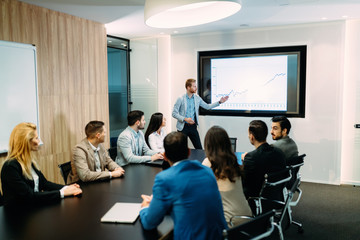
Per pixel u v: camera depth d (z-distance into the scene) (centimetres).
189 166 170
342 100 485
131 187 253
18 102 367
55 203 217
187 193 161
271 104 545
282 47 526
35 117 390
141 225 182
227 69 573
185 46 596
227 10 258
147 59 649
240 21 483
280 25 515
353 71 482
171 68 614
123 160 357
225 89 579
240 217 206
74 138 455
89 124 296
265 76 544
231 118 572
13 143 231
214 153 210
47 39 403
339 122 489
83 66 466
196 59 589
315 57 497
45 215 196
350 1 369
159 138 410
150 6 246
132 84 674
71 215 196
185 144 177
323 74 494
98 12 423
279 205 272
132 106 679
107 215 192
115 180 274
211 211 163
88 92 478
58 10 411
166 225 182
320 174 510
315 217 368
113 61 628
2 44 344
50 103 413
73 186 239
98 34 493
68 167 295
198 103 540
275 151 255
